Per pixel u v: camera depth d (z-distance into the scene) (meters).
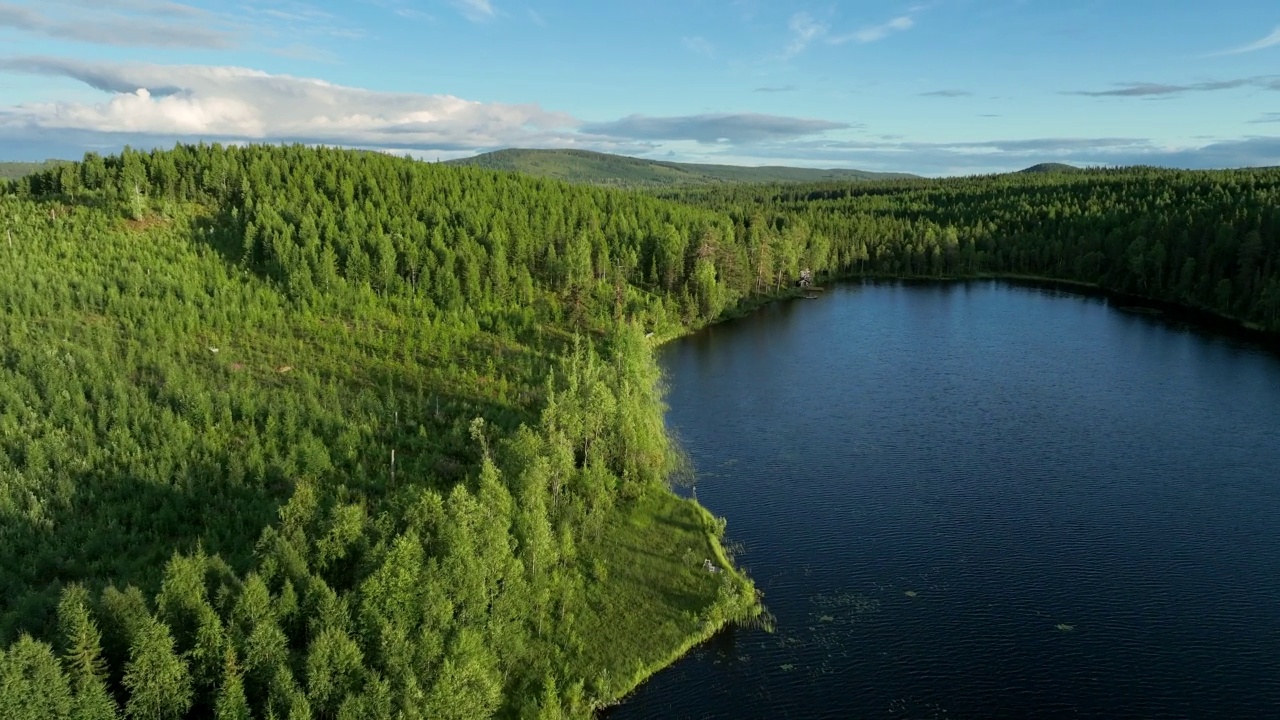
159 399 89.94
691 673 58.50
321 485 77.88
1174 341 153.50
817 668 58.53
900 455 96.94
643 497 83.44
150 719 42.00
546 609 63.22
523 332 137.75
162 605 46.06
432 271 148.88
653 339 156.00
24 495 69.31
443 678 45.78
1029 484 87.81
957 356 145.50
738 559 73.19
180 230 152.50
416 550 53.19
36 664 39.47
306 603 49.38
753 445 101.00
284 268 138.25
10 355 94.19
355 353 117.56
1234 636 60.81
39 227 144.12
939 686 56.28
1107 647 59.94
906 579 69.50
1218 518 79.00
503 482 69.69
